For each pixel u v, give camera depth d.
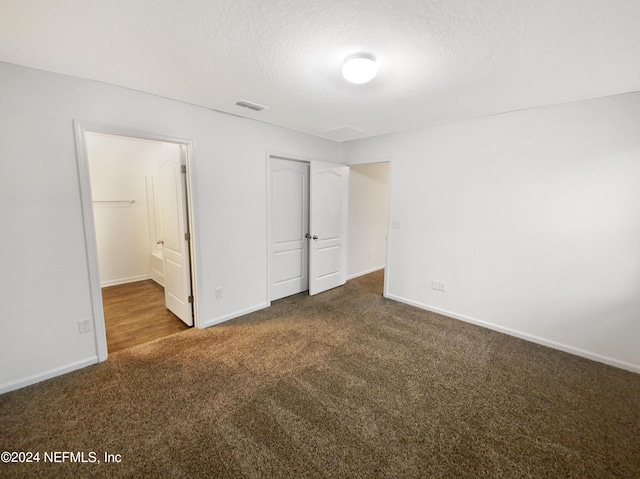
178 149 2.75
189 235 2.87
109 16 1.36
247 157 3.12
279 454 1.50
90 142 4.19
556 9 1.28
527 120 2.66
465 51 1.66
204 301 2.94
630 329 2.31
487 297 3.05
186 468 1.42
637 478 1.40
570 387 2.09
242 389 2.02
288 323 3.11
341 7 1.30
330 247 4.21
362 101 2.49
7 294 1.91
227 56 1.75
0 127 1.80
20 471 1.39
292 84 2.16
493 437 1.63
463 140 3.07
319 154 3.98
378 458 1.49
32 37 1.53
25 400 1.87
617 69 1.84
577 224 2.49
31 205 1.94
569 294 2.56
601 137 2.33
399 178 3.66
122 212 4.55
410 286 3.68
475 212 3.06
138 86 2.22
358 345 2.66
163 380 2.10
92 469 1.41
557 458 1.50
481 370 2.29
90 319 2.25
